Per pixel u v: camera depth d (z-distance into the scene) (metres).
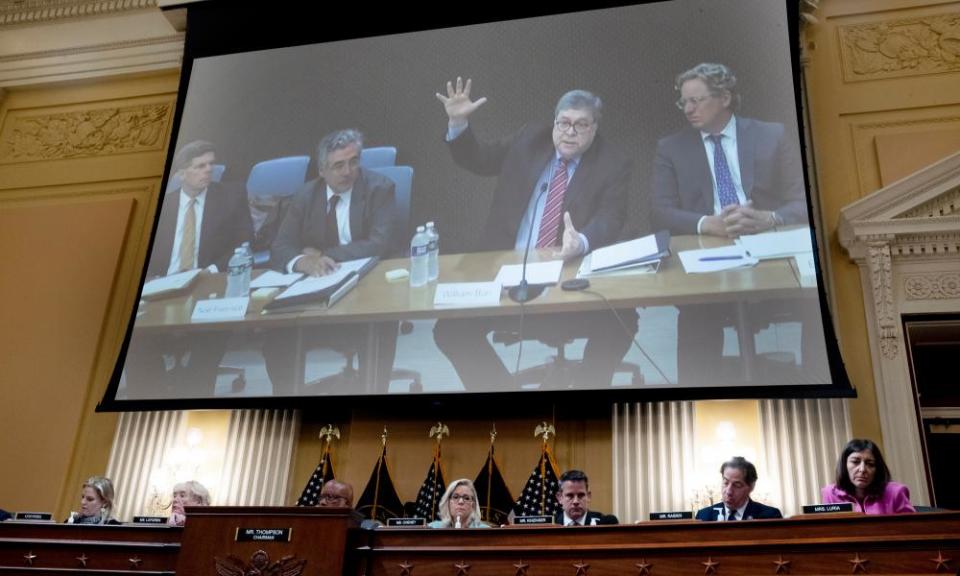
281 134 7.50
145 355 6.93
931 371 7.27
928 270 6.18
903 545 3.59
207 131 7.68
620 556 3.88
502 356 6.23
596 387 5.99
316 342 6.64
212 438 6.72
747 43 6.74
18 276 7.89
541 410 6.37
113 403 6.81
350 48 7.66
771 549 3.72
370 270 6.77
